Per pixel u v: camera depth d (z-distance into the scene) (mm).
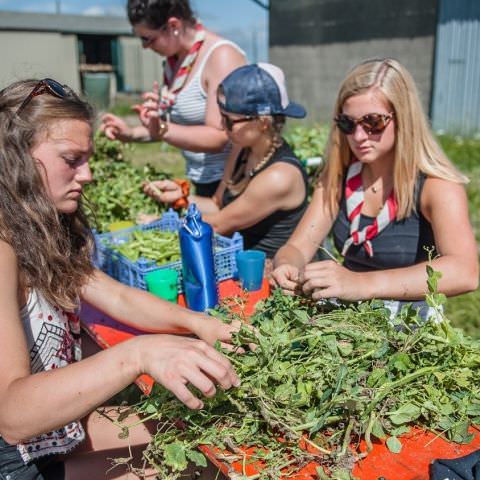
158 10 3449
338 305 1814
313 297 1920
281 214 2979
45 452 1696
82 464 1768
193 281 2189
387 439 1382
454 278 2090
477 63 11531
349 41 14047
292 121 15750
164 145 12016
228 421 1429
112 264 2617
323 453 1317
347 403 1325
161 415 1468
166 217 3010
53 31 25547
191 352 1312
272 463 1312
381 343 1506
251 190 2906
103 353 1365
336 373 1408
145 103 3533
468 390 1481
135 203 3340
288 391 1394
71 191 1680
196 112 3744
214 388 1287
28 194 1562
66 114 1598
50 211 1606
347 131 2336
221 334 1855
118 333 2109
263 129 2877
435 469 1286
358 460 1329
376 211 2477
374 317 1618
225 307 1947
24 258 1557
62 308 1731
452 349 1501
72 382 1317
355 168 2531
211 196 3980
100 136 3941
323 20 14547
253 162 3027
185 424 1441
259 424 1407
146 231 2766
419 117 2264
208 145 3625
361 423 1357
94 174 3660
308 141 4660
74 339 1851
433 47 12227
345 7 13914
